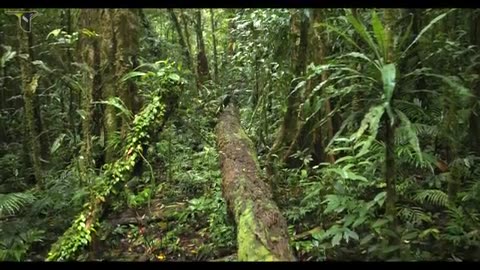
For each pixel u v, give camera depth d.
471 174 4.80
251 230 3.72
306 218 4.98
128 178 4.68
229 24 9.88
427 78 4.73
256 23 6.52
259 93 7.90
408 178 4.80
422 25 4.55
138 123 4.86
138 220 5.27
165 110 5.04
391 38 3.45
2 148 7.48
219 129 7.19
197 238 5.04
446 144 4.68
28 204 5.55
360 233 4.22
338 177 4.60
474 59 4.08
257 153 6.79
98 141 5.89
